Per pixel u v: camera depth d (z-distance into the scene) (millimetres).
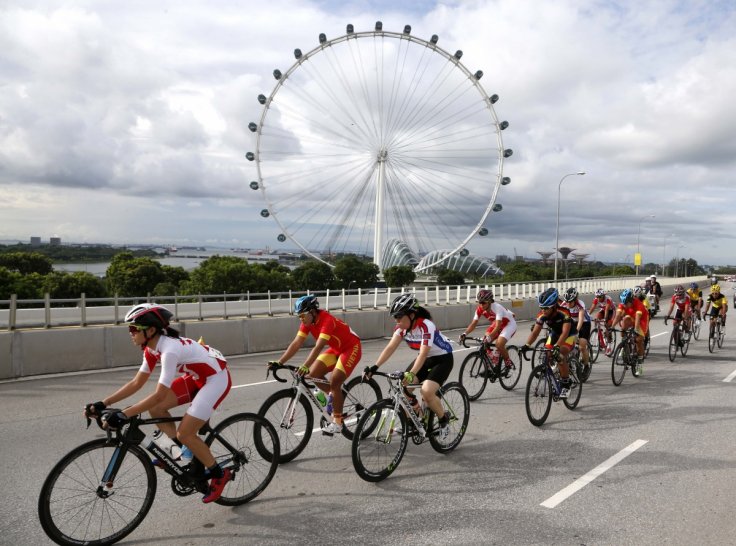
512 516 4098
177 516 4082
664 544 3707
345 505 4273
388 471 4867
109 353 11219
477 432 6355
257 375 10258
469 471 5047
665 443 5895
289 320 14570
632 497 4461
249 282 78438
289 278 90000
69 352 10688
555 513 4156
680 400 8000
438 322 19766
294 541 3695
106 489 3688
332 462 5266
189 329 12609
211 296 14602
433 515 4102
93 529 3697
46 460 5324
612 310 11703
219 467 4070
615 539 3766
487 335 8367
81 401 8055
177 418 4031
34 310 14750
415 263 144000
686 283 54688
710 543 3727
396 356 12492
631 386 9078
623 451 5617
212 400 4012
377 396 6160
